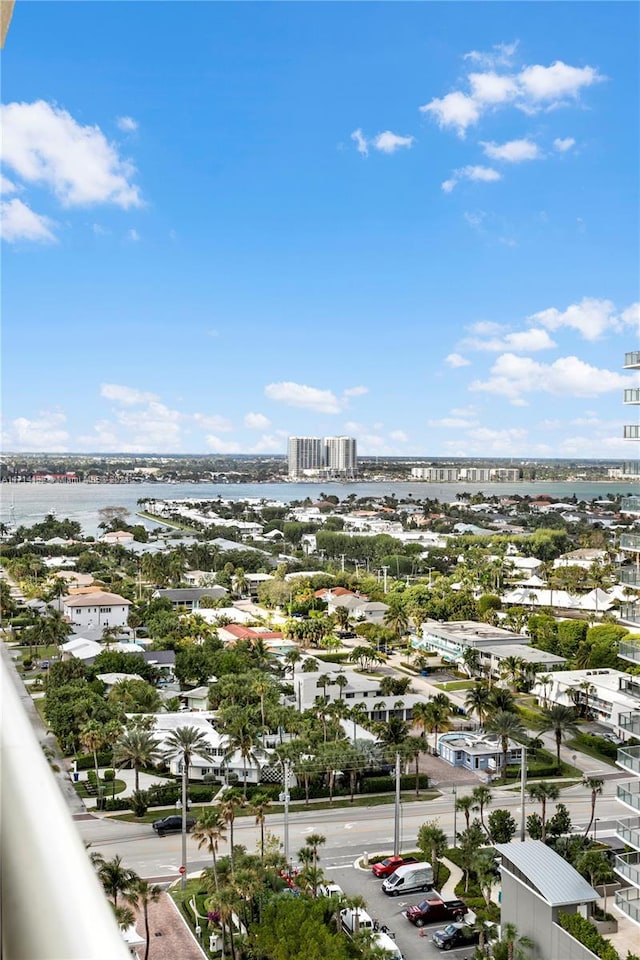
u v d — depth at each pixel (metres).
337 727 77.69
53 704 78.50
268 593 157.62
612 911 48.34
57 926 1.89
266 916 43.09
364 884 52.75
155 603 139.88
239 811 64.69
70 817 2.21
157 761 73.25
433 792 70.19
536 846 45.38
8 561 196.25
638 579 49.34
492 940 44.72
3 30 3.77
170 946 44.38
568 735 84.69
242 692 86.62
